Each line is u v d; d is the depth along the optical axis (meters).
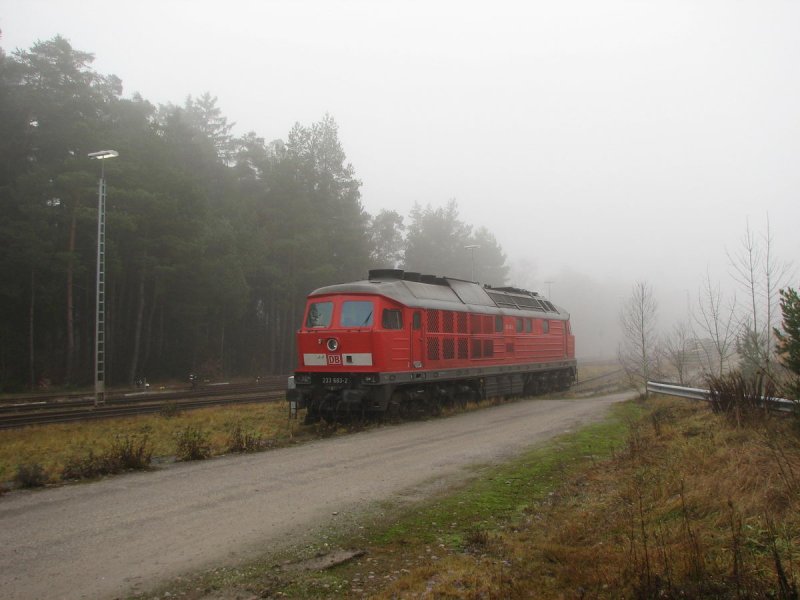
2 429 14.76
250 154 46.12
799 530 5.06
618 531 5.95
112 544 5.97
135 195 32.06
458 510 7.22
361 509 7.23
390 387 14.74
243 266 38.28
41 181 30.61
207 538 6.17
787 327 8.88
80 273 32.91
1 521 6.73
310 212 40.91
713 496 6.28
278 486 8.35
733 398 11.13
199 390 27.95
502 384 21.06
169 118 40.88
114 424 15.42
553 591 4.71
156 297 36.62
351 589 4.99
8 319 33.03
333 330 14.88
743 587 4.20
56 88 32.22
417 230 60.03
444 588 4.87
